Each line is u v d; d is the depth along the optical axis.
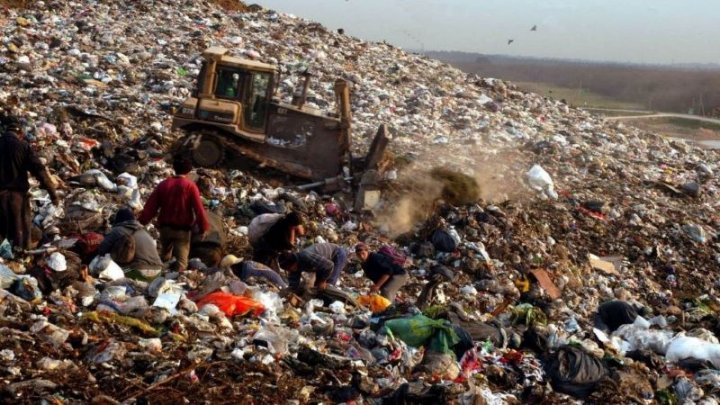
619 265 16.95
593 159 23.41
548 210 18.09
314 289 11.04
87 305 9.02
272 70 15.74
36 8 28.44
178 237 10.98
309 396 7.83
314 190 15.77
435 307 10.73
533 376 9.66
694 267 17.94
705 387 10.43
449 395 7.94
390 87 28.17
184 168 11.05
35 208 12.66
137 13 30.31
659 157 27.02
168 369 7.66
